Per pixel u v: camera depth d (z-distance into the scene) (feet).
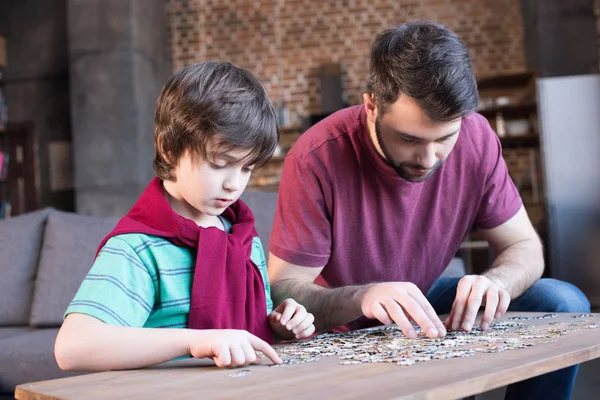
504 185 5.22
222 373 2.65
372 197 4.89
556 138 17.35
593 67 20.27
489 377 2.30
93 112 20.51
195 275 3.45
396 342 3.22
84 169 20.48
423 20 4.04
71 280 8.04
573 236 17.06
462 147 4.95
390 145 4.06
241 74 3.59
